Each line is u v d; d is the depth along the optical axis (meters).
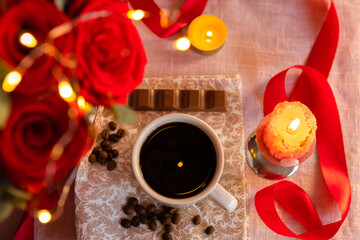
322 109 0.44
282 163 0.39
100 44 0.26
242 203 0.40
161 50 0.45
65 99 0.25
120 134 0.41
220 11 0.46
